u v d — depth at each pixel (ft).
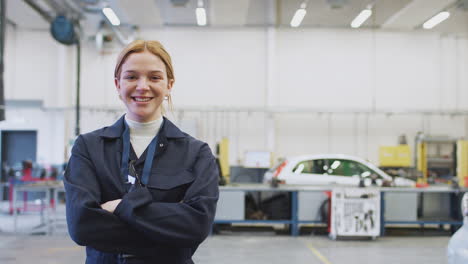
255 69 35.53
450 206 22.89
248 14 32.91
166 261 3.52
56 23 28.27
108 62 35.47
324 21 33.14
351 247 18.52
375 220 19.98
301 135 35.40
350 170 23.85
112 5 27.89
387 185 21.84
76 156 3.71
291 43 35.55
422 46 35.50
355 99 35.45
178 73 35.50
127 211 3.34
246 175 32.30
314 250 17.80
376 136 35.42
